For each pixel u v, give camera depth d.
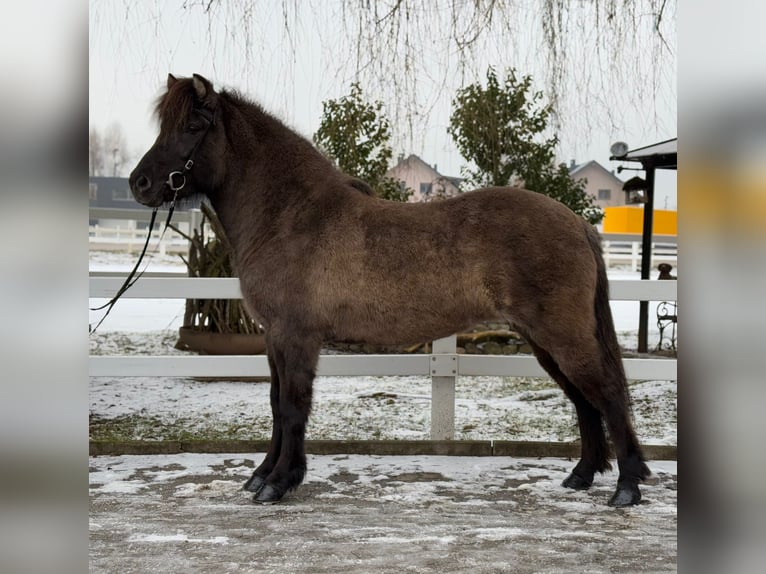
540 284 3.56
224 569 2.67
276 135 3.87
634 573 2.64
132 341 8.60
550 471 4.26
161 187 3.70
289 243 3.70
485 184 8.20
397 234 3.68
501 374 4.76
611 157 9.03
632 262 16.06
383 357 4.78
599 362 3.59
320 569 2.67
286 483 3.60
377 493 3.79
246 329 7.09
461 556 2.83
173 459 4.43
